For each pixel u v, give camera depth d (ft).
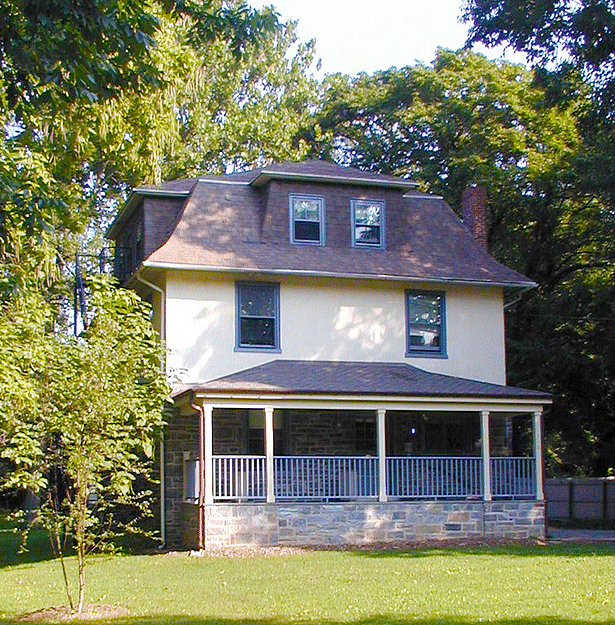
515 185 110.42
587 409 110.63
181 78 76.64
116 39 41.88
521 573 53.72
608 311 106.42
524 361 105.81
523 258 115.44
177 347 78.69
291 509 71.82
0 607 45.68
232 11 51.01
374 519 73.82
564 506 101.81
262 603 44.80
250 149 128.26
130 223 94.27
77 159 72.08
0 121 57.41
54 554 71.15
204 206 84.17
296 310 83.05
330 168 90.07
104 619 41.42
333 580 51.83
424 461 80.69
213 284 80.64
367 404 74.84
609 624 38.73
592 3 80.33
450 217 94.07
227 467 77.20
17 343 50.29
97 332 42.91
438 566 57.21
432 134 122.62
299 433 81.15
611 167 87.35
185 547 74.49
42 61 40.55
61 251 93.35
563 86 87.92
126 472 43.57
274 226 84.64
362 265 84.74
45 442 47.75
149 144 74.84
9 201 46.88
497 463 79.15
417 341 86.79
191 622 40.11
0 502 133.18
